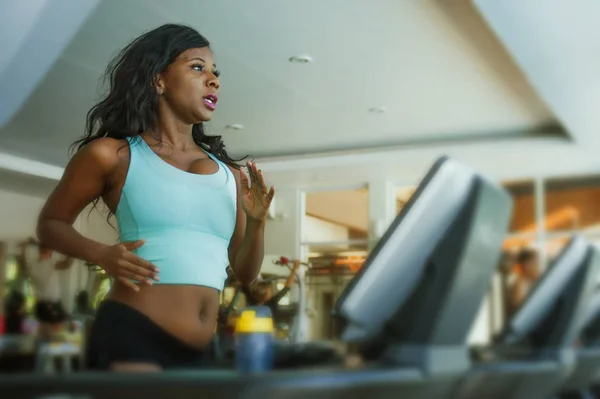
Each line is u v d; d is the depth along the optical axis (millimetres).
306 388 692
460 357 862
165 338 1098
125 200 1150
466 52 6082
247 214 1222
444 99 7445
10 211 10297
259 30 5629
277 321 2719
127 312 1095
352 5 5184
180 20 5387
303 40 5848
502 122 8305
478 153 8859
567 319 1215
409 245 849
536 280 1192
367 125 8453
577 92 6570
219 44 5922
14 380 701
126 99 1227
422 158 9133
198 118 1244
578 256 1245
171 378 685
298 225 11305
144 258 1124
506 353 1105
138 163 1163
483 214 833
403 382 787
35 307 3080
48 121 7723
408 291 861
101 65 6070
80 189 1151
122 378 691
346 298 846
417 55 6176
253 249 1245
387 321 871
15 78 5164
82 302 3184
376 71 6590
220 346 1168
